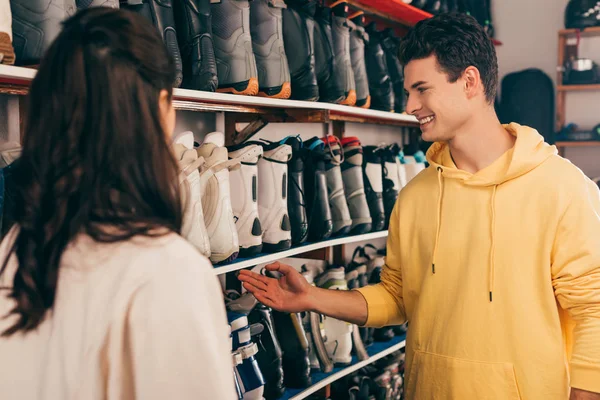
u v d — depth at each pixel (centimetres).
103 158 66
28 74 119
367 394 251
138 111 67
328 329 238
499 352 132
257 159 184
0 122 158
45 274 67
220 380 67
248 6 179
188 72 164
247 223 181
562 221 128
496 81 139
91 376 65
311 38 209
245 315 181
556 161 134
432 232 145
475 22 137
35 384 67
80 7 135
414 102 139
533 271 131
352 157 242
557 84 419
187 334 65
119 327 64
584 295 123
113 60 66
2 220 124
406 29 346
